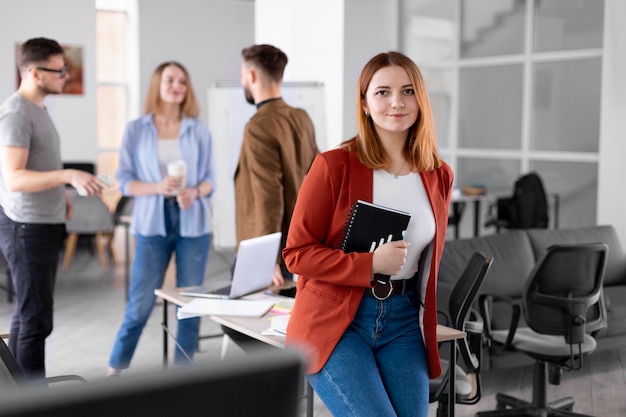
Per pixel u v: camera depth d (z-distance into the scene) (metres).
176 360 4.49
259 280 3.50
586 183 7.70
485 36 8.34
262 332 2.87
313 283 2.40
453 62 8.59
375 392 2.23
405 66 2.37
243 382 0.96
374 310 2.37
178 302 3.37
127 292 6.91
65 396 0.87
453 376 2.85
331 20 8.06
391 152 2.43
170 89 4.54
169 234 4.51
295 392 1.00
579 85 7.68
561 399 4.18
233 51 11.41
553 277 3.84
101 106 11.09
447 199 2.51
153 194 4.46
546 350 3.84
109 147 11.16
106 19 10.98
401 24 8.74
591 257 3.85
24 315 3.90
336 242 2.39
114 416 0.90
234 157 6.08
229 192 6.11
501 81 8.27
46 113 3.97
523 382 4.71
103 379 0.91
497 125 8.34
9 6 9.15
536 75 7.99
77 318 6.31
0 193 3.88
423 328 2.42
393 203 2.38
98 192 3.86
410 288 2.43
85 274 8.30
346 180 2.37
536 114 8.02
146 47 10.86
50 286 3.96
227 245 6.15
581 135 7.70
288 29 8.53
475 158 8.57
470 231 8.70
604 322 4.04
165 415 0.93
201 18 11.16
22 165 3.79
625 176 6.95
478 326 3.46
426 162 2.42
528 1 7.98
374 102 2.36
